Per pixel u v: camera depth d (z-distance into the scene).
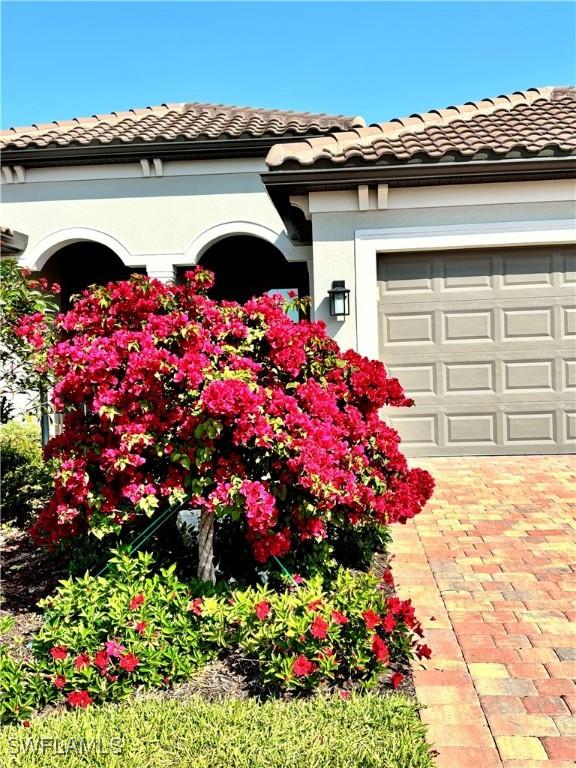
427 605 4.09
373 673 3.04
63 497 3.82
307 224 8.82
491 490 6.72
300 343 3.99
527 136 7.98
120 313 3.85
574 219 7.70
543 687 3.15
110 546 4.36
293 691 3.03
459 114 9.42
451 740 2.74
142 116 11.96
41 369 5.25
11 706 2.82
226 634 3.36
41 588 4.32
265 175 7.41
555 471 7.39
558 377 8.12
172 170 10.20
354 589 3.46
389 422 8.29
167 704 2.69
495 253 8.09
